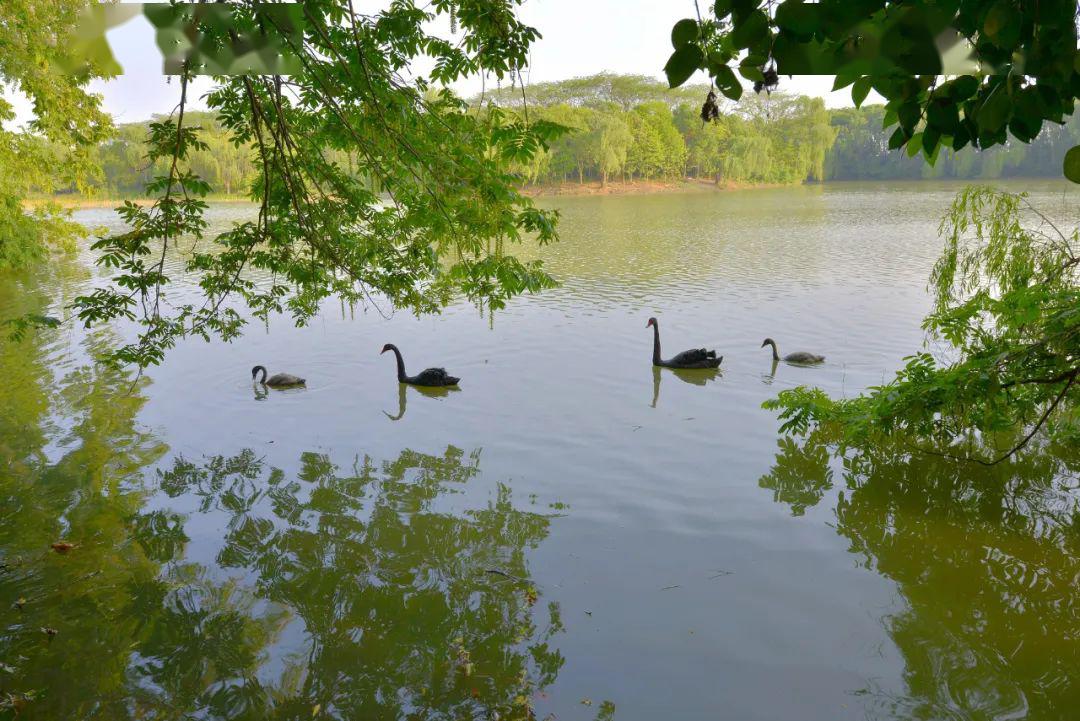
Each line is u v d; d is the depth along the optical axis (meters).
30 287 24.64
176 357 15.80
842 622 6.32
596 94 95.06
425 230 8.02
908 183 97.69
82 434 11.36
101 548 7.92
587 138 84.94
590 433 11.02
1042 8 1.81
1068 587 6.75
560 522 8.25
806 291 20.83
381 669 5.93
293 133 7.42
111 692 5.69
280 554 7.77
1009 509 8.34
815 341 15.49
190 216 6.63
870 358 14.20
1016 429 10.32
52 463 10.23
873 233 35.66
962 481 9.13
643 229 40.47
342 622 6.56
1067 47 1.90
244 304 20.70
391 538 8.05
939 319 9.66
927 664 5.74
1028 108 2.13
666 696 5.47
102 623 6.60
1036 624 6.22
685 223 43.94
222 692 5.69
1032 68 1.96
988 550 7.46
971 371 8.05
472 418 11.86
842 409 10.11
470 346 16.25
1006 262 10.07
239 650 6.20
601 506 8.62
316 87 6.52
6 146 22.19
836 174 114.38
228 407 12.63
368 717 5.39
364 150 7.10
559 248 32.19
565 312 19.20
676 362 14.24
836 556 7.40
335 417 12.09
